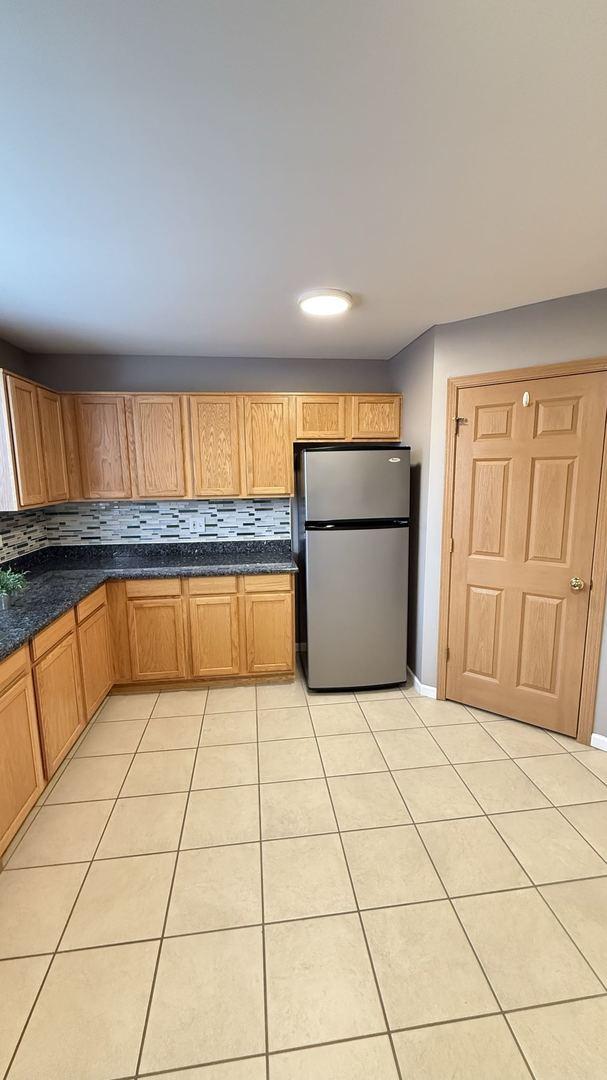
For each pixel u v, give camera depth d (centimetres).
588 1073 117
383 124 108
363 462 295
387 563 306
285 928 155
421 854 183
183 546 355
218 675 321
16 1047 123
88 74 94
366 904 163
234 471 323
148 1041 125
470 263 189
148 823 201
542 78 96
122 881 173
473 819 201
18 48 88
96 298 220
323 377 353
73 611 247
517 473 257
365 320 261
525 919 157
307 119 106
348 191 137
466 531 278
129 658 310
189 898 166
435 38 87
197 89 98
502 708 282
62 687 231
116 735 268
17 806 187
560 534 249
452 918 157
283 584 317
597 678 247
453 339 267
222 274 195
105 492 316
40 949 149
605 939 150
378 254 179
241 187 135
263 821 201
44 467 279
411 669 332
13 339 288
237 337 290
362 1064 119
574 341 232
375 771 233
